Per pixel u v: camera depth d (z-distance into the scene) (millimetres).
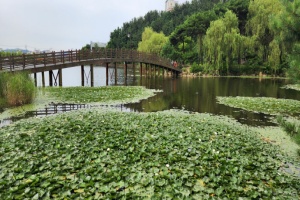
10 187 4203
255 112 11961
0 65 13758
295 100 15180
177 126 8188
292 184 4781
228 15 35719
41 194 3996
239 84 25312
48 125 8039
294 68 4473
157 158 5508
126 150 5914
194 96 17000
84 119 8828
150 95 16688
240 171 5051
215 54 34812
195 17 43812
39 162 5180
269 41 34094
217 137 7215
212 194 4227
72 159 5371
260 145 6934
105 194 4074
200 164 5309
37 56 16562
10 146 6109
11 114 10336
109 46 82875
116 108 12141
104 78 34188
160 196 4004
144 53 29922
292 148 6992
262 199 4133
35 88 13172
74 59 20125
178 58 46062
